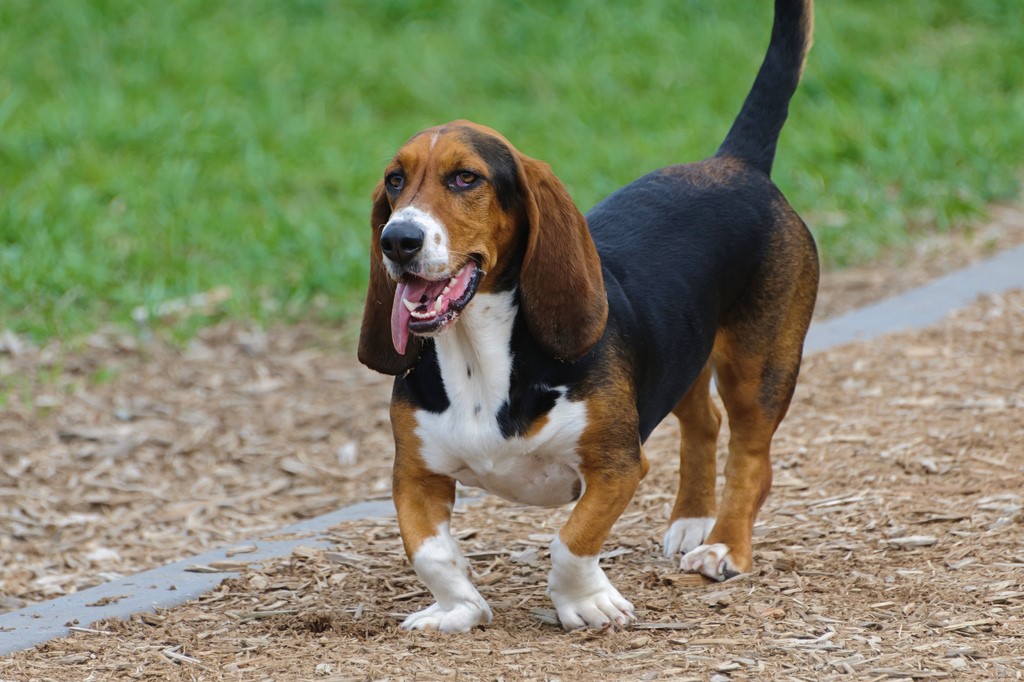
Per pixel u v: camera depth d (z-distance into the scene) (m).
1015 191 18.14
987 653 6.83
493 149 7.20
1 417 12.80
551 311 7.20
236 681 6.91
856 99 22.20
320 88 23.47
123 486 11.47
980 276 14.70
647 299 7.87
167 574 8.98
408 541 7.44
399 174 7.25
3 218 17.09
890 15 26.58
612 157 19.62
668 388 8.02
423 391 7.37
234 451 12.16
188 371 14.05
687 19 26.48
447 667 6.89
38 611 8.36
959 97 21.70
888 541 8.70
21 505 11.02
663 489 10.11
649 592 8.09
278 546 9.47
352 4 27.11
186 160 19.91
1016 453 10.05
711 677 6.66
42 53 23.75
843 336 13.31
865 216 17.36
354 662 7.04
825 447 10.56
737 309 8.47
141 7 25.53
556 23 26.06
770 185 8.76
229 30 25.41
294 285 15.87
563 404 7.25
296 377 13.91
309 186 19.44
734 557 8.30
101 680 7.07
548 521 9.61
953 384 11.66
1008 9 26.61
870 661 6.79
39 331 14.62
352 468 11.70
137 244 17.02
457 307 6.99
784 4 8.94
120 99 22.03
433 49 25.03
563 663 6.91
